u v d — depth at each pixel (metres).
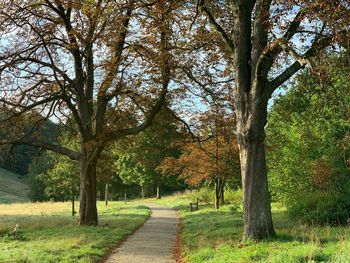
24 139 23.47
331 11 10.87
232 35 16.94
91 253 13.64
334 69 12.09
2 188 96.19
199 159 34.41
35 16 21.95
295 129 25.00
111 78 21.05
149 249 15.53
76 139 29.08
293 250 10.27
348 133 13.85
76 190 34.78
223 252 12.39
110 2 16.72
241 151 14.80
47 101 22.61
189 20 19.27
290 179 24.95
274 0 12.20
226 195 46.22
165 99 23.61
